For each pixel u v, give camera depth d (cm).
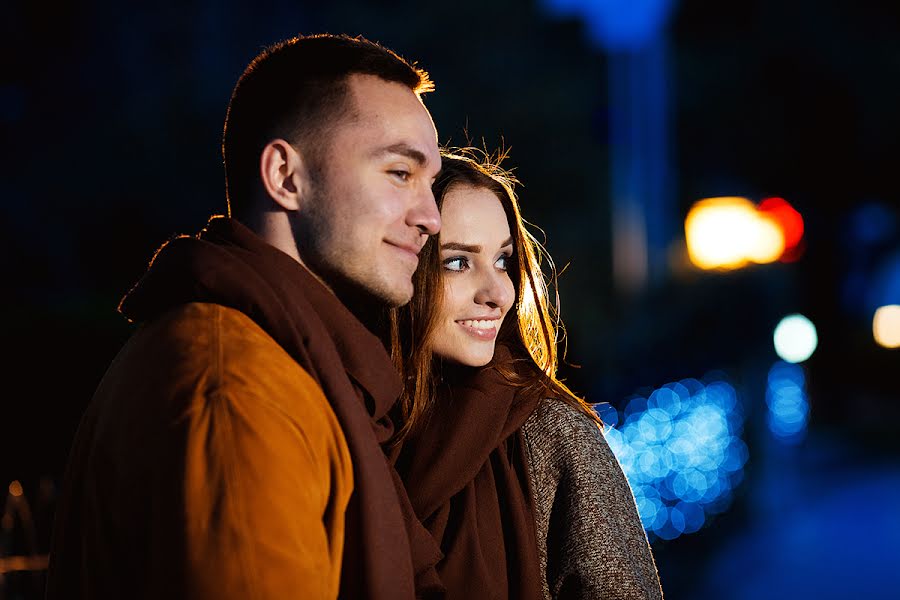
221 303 168
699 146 1894
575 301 1457
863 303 1816
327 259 184
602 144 1577
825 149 1973
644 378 1048
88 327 572
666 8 1566
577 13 1545
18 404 532
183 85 1298
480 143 1502
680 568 710
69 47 1299
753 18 1911
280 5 1408
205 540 143
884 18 1992
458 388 238
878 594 684
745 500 824
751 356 941
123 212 1231
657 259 1516
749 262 1091
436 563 213
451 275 240
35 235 1178
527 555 221
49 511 430
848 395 1534
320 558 152
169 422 151
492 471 231
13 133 1252
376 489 166
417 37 1494
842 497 994
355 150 182
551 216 1555
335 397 167
